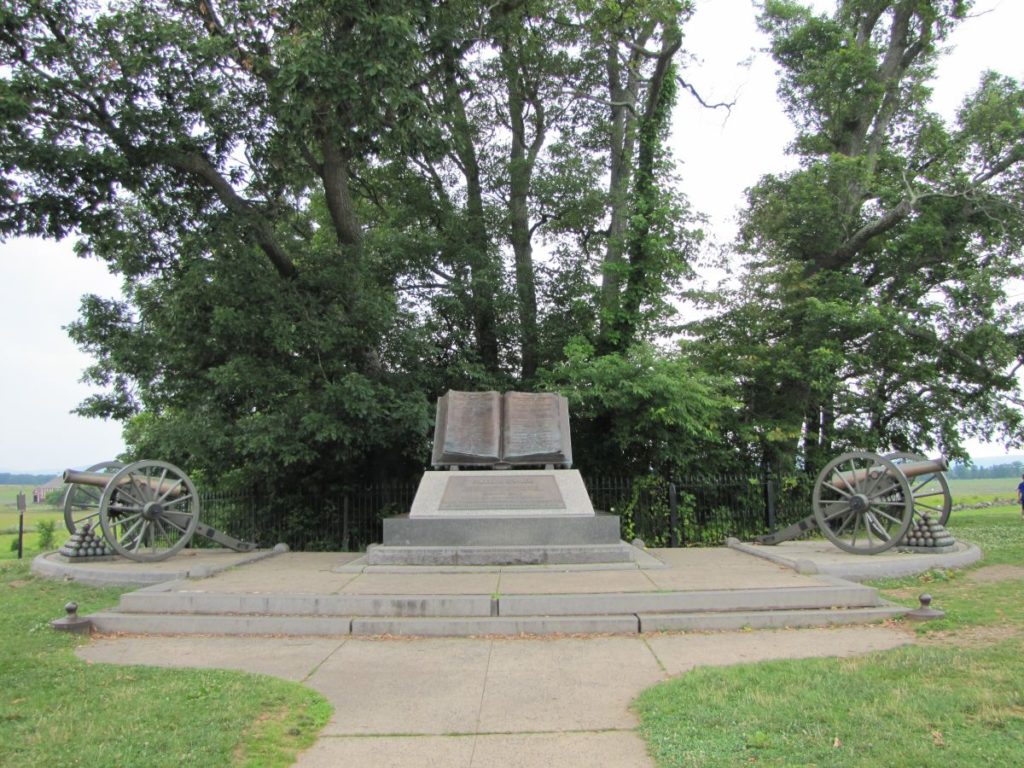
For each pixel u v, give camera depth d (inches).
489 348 786.8
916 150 903.1
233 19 545.3
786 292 767.7
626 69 849.5
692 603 315.0
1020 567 416.8
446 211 796.6
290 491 663.8
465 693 228.8
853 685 216.2
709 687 219.9
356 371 634.8
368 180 828.6
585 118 895.7
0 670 247.9
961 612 310.3
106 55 529.7
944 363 840.3
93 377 714.8
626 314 740.0
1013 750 167.9
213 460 603.2
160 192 624.4
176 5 565.9
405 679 243.0
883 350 791.1
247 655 272.2
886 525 462.3
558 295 810.2
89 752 176.7
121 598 324.2
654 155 755.4
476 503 428.1
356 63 521.7
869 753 169.5
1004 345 786.8
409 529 414.9
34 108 511.5
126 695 218.1
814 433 791.1
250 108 591.8
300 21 537.0
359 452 620.4
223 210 621.6
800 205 812.0
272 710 210.1
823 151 944.9
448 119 679.1
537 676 244.2
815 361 716.7
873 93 866.1
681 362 668.1
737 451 745.6
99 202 574.6
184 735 187.8
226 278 586.6
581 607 312.3
